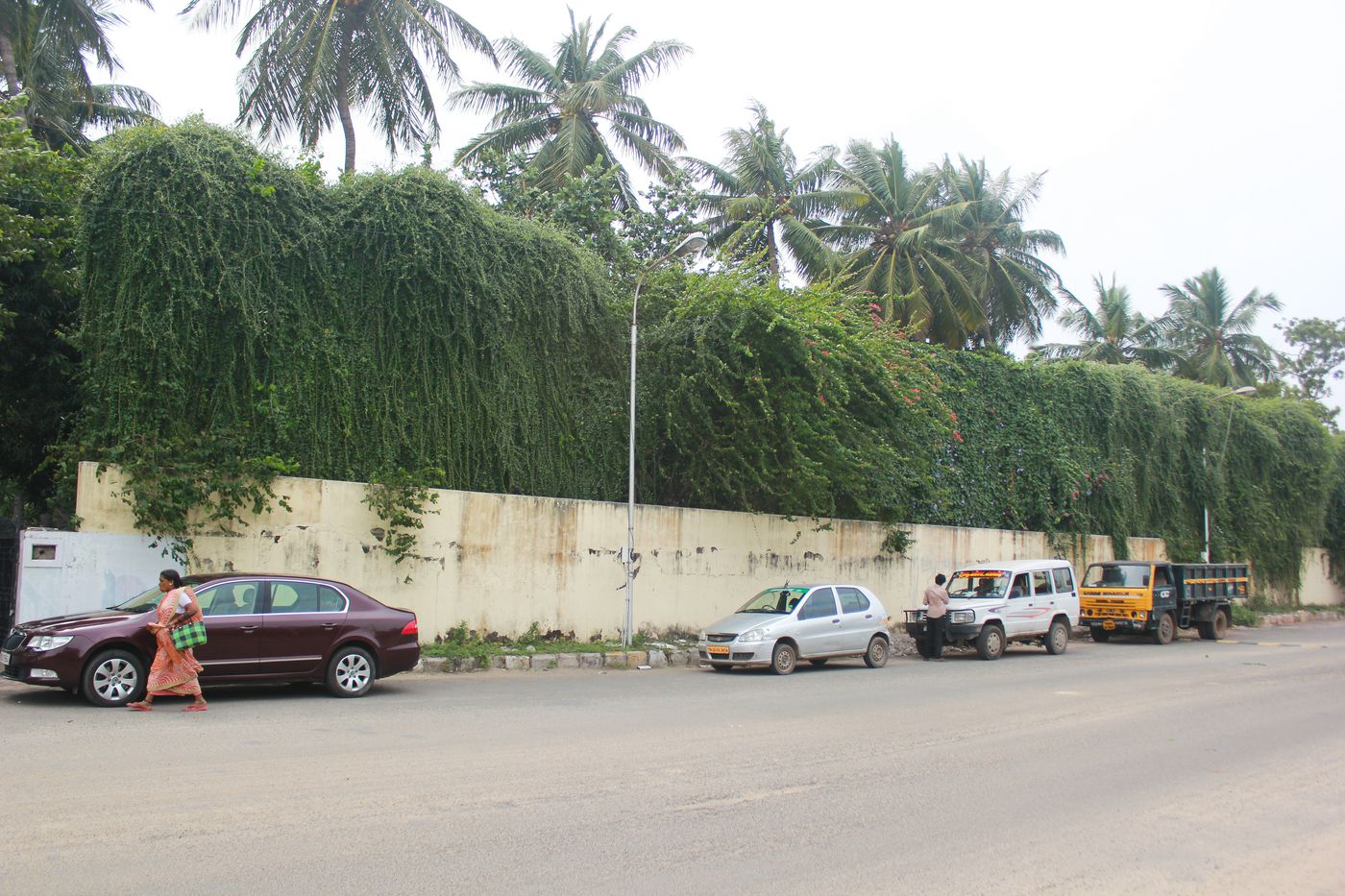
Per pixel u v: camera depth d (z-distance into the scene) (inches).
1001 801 303.0
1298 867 243.1
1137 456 1317.7
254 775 305.3
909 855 245.6
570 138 1143.0
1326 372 2164.1
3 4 911.0
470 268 725.9
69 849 227.1
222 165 639.8
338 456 672.4
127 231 608.1
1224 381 1908.2
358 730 394.6
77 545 558.9
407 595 663.8
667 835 256.8
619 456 818.8
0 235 600.7
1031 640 842.8
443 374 716.0
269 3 946.7
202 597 462.3
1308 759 377.1
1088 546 1212.5
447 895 206.5
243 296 633.0
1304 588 1590.8
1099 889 223.6
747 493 864.9
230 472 606.5
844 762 355.9
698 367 820.6
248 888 206.1
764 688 578.2
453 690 534.3
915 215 1363.2
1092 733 426.0
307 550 629.3
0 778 290.8
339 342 682.2
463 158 1190.9
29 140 677.9
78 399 659.4
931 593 796.6
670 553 802.2
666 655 721.0
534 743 374.9
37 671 420.8
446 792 292.4
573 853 238.4
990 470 1143.0
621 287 891.4
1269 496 1493.6
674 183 1197.1
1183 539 1346.0
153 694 428.1
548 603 729.0
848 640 701.9
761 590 863.1
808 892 216.2
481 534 699.4
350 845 238.1
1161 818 286.0
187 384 623.2
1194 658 798.5
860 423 860.6
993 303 1483.8
